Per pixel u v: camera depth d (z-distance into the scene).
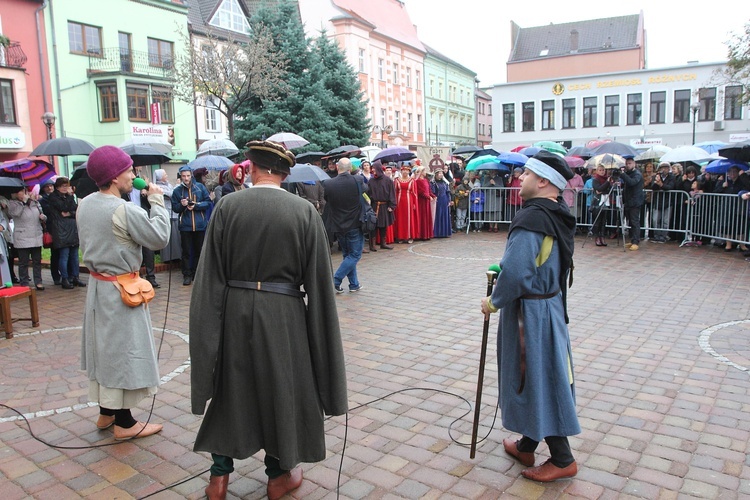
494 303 3.05
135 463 3.46
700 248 11.49
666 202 12.30
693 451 3.49
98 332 3.55
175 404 4.32
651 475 3.23
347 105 22.53
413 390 4.54
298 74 21.81
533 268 2.95
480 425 3.91
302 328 2.91
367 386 4.63
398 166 17.19
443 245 12.66
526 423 3.07
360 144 23.17
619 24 47.66
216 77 17.22
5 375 5.00
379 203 11.80
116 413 3.73
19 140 23.33
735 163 11.18
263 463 3.47
